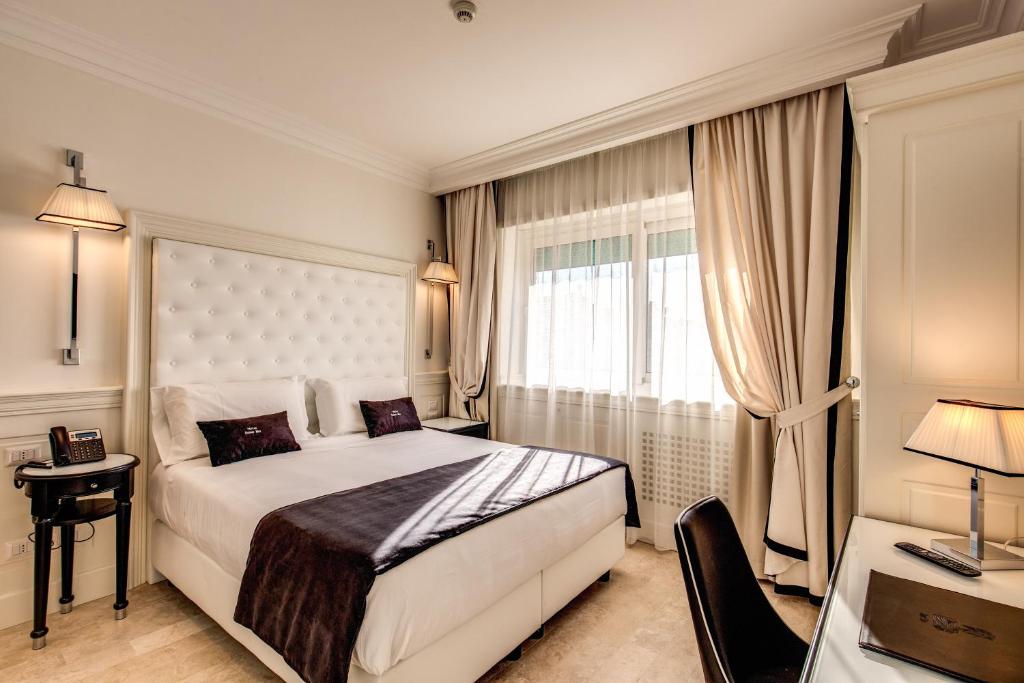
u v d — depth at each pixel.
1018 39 1.61
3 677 1.85
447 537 1.65
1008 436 1.36
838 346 2.44
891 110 1.85
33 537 2.27
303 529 1.66
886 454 1.84
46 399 2.32
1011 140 1.66
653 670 1.93
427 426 3.87
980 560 1.41
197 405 2.64
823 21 2.20
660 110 2.94
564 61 2.54
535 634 2.13
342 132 3.44
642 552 3.11
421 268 4.27
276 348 3.18
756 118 2.71
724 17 2.18
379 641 1.38
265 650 1.74
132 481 2.30
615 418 3.37
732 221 2.77
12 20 2.20
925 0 2.05
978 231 1.70
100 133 2.51
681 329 3.11
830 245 2.48
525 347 3.91
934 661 0.95
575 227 3.62
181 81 2.73
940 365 1.76
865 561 1.46
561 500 2.20
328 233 3.56
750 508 2.75
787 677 1.33
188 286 2.77
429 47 2.44
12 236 2.27
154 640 2.10
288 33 2.35
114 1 2.12
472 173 4.00
